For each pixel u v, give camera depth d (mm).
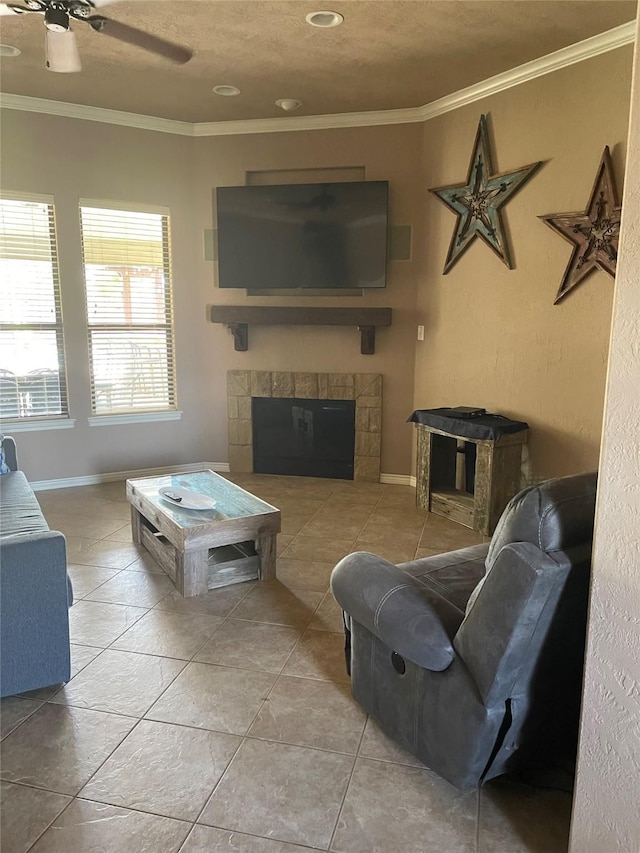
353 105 4332
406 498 4539
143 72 3730
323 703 2158
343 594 2014
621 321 1207
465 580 2154
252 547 3328
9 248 4344
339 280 4625
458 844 1601
